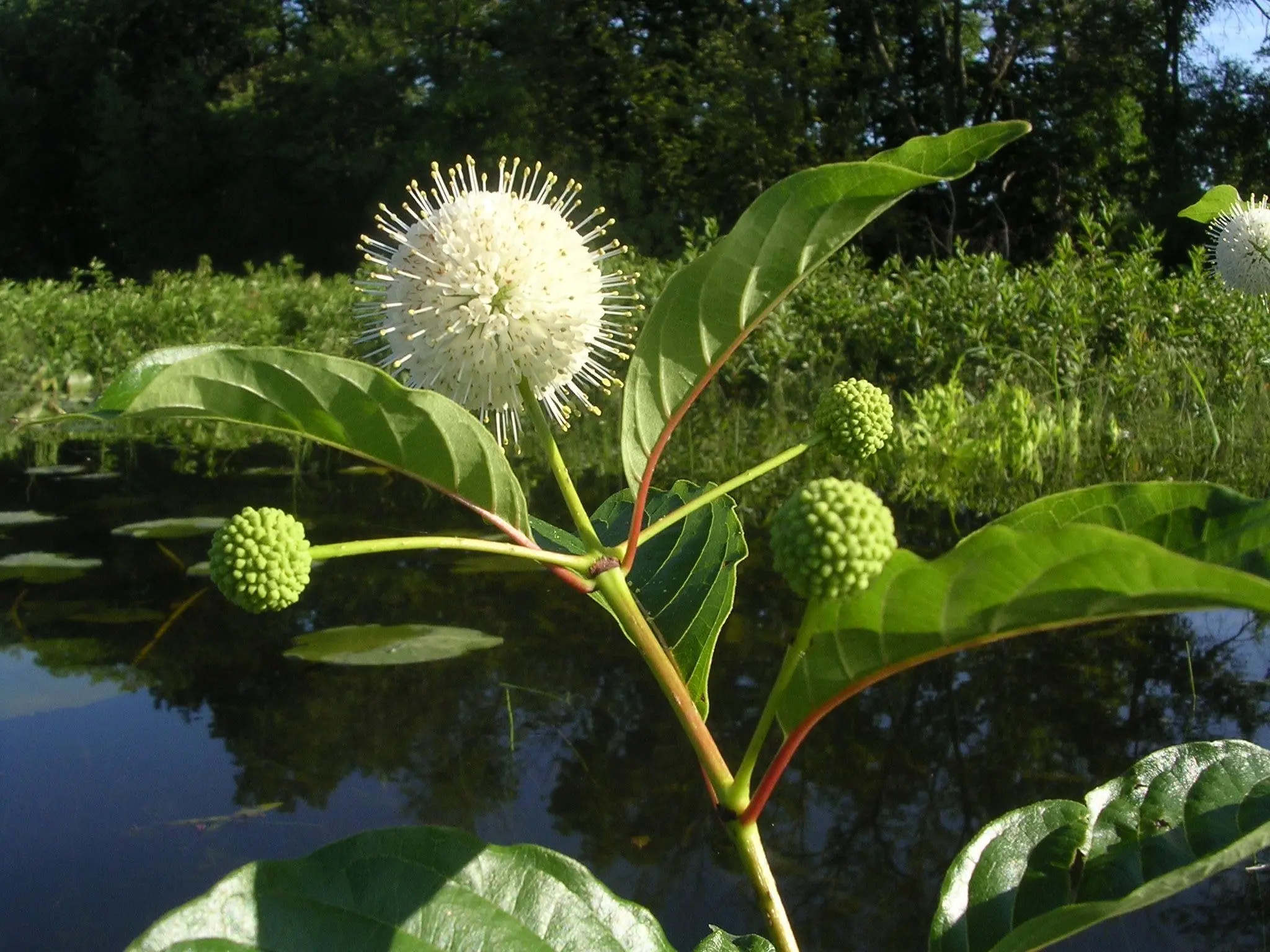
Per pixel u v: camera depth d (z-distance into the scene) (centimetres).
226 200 3008
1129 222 2277
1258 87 2478
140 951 120
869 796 325
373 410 139
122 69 3381
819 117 2595
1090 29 2509
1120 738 347
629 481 150
